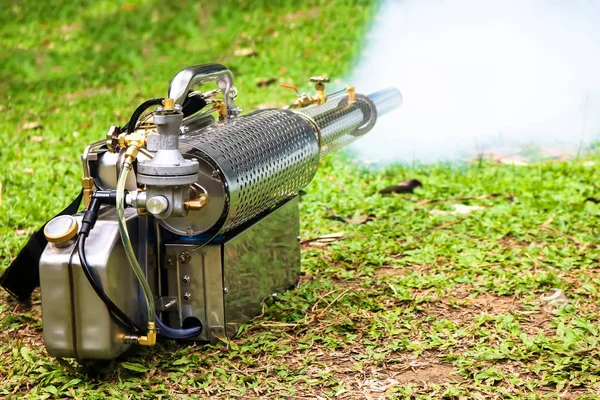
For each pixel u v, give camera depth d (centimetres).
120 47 575
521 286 217
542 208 260
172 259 195
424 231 247
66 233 184
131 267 189
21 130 378
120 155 189
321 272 228
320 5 602
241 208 193
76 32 626
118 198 181
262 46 530
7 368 196
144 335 189
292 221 219
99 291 182
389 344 197
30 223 256
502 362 192
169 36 589
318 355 196
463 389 185
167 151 181
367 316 206
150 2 665
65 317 185
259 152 197
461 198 268
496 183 278
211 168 188
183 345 198
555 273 224
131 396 185
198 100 202
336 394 185
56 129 380
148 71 512
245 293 202
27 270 209
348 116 229
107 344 185
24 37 624
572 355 191
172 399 185
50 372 192
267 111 212
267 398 185
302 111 218
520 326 204
